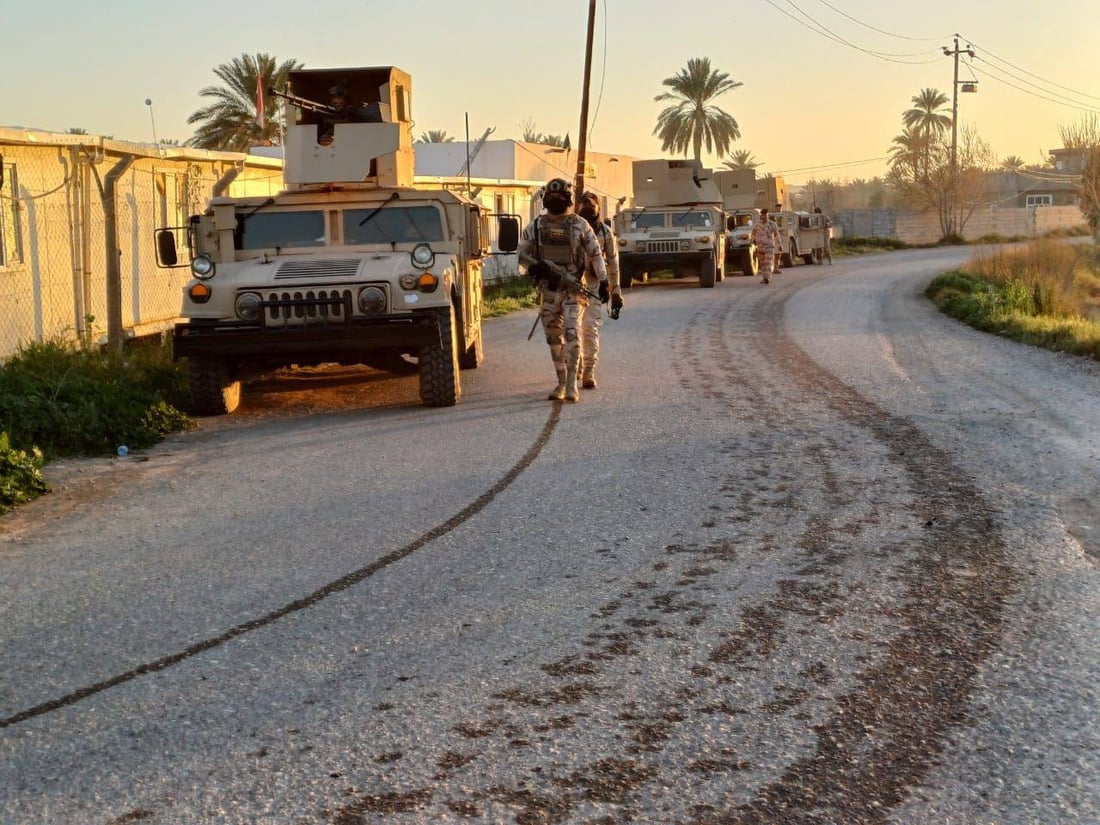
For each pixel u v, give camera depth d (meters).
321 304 9.27
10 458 6.98
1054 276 23.50
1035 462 7.00
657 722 3.51
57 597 4.92
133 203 15.36
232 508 6.48
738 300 22.41
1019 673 3.84
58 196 13.37
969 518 5.77
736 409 9.23
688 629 4.30
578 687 3.79
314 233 10.47
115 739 3.48
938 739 3.37
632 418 8.91
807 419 8.70
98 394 9.04
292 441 8.49
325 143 10.49
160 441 8.70
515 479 6.90
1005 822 2.92
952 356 12.64
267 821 2.97
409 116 11.63
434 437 8.40
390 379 11.70
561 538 5.58
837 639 4.17
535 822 2.94
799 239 38.97
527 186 33.94
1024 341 14.08
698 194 29.22
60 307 13.43
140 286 15.59
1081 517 5.77
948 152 69.75
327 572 5.15
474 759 3.29
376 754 3.34
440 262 9.98
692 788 3.11
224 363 9.62
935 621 4.34
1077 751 3.29
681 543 5.44
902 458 7.21
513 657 4.06
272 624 4.48
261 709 3.68
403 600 4.72
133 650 4.24
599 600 4.65
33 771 3.29
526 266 9.73
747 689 3.75
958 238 68.81
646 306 21.23
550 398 9.95
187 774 3.24
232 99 33.12
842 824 2.92
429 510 6.23
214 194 13.92
